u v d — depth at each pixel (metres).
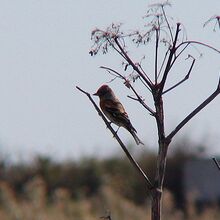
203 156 33.44
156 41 5.22
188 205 24.78
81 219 21.02
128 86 5.30
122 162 32.22
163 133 5.11
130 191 31.19
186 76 5.38
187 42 5.20
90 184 32.16
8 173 31.62
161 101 5.16
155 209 5.03
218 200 31.45
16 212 20.58
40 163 32.31
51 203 23.72
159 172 5.07
